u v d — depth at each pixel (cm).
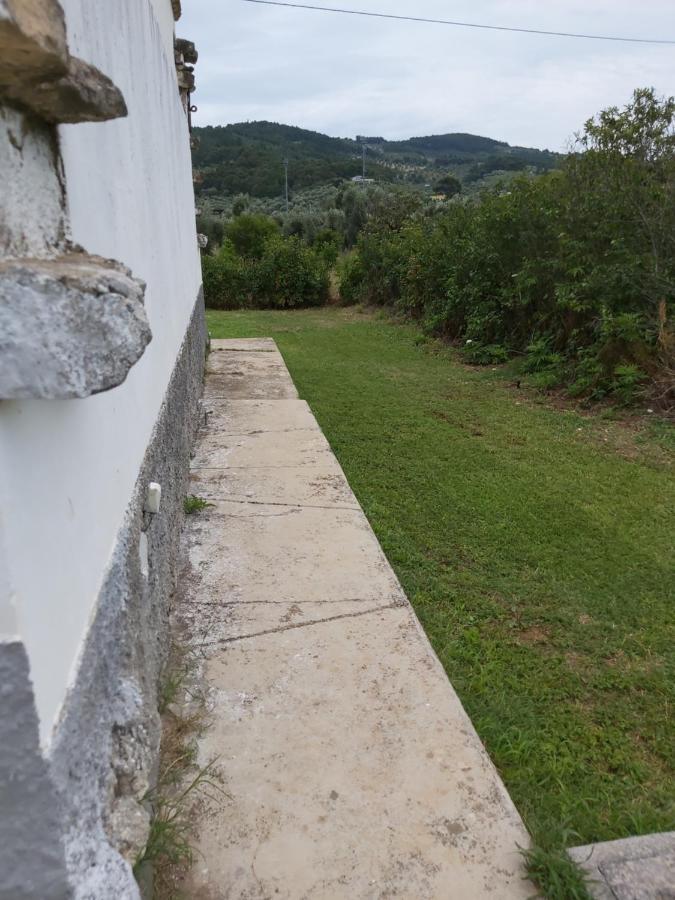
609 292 677
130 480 176
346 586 282
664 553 360
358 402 671
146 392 219
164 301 305
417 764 189
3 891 99
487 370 834
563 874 156
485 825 171
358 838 166
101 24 173
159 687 209
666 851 166
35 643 93
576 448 535
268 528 335
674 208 646
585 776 210
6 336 84
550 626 291
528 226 837
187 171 598
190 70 545
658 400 621
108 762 132
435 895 152
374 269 1480
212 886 152
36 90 94
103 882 108
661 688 253
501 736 221
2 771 92
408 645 243
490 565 342
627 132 703
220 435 490
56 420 108
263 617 258
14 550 87
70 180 128
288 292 1639
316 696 216
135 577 170
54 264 100
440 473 474
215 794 177
